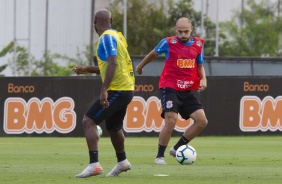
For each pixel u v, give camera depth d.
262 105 64.19
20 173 30.36
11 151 45.75
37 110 62.88
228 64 69.94
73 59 123.38
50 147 49.88
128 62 28.16
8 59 116.50
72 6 127.00
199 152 45.72
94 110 27.70
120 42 27.84
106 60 27.34
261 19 133.12
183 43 35.78
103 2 128.12
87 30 127.19
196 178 28.47
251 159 39.62
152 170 31.98
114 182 26.64
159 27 127.94
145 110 62.62
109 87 27.80
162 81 36.28
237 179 28.22
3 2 123.69
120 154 28.78
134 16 127.69
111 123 28.50
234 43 130.62
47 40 125.81
